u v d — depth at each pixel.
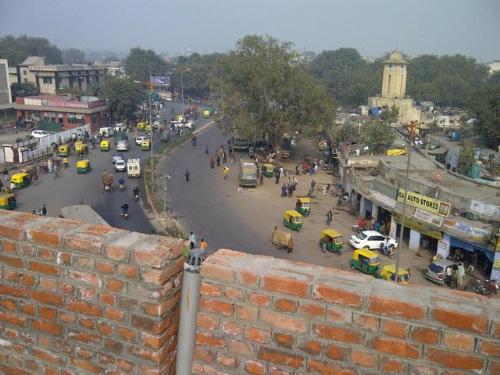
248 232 28.78
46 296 3.45
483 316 2.52
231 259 3.10
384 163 32.09
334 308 2.77
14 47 134.12
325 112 48.00
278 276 2.87
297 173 44.69
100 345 3.32
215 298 3.02
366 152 42.16
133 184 38.62
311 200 35.97
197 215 31.67
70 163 45.66
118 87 67.44
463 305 2.62
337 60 132.88
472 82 102.62
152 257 3.04
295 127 47.78
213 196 36.31
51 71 82.19
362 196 30.88
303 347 2.87
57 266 3.37
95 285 3.26
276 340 2.92
